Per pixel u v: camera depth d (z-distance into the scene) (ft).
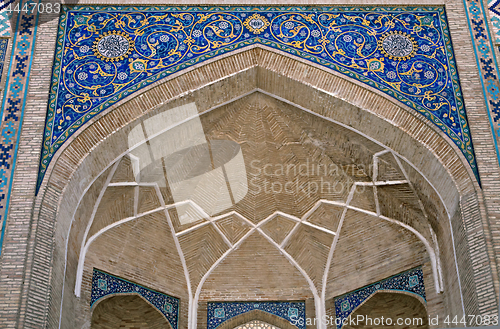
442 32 28.73
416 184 28.37
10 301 22.00
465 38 28.53
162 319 31.12
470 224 24.45
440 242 27.84
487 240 23.76
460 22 28.94
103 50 27.86
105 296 28.66
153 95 26.91
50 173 24.75
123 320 30.91
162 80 27.17
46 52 27.78
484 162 25.54
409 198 29.30
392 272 30.12
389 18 29.01
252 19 28.84
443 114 26.66
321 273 32.91
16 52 27.76
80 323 26.63
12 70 27.27
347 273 31.96
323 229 32.58
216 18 28.84
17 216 23.70
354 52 28.07
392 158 28.60
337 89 27.37
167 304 31.53
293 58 27.86
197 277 33.04
